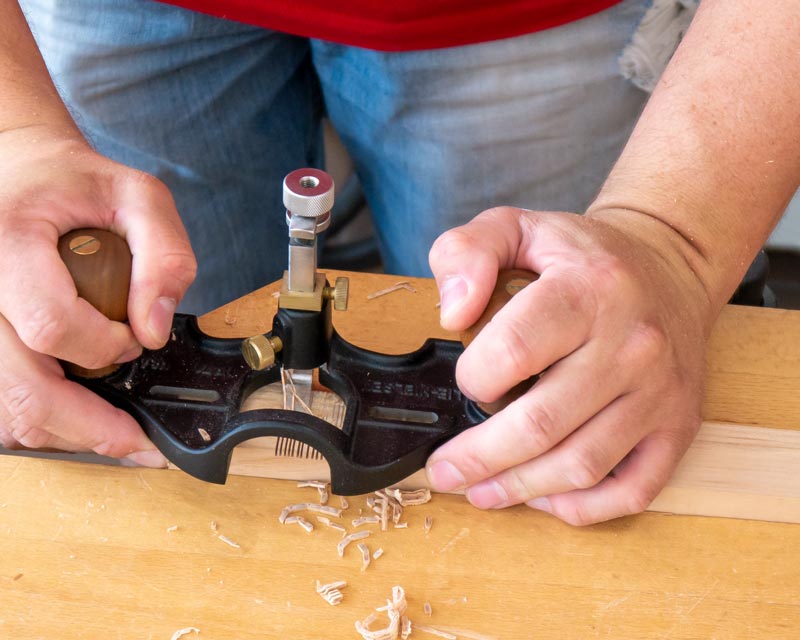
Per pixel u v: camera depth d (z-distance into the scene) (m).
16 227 0.76
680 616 0.77
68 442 0.83
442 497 0.85
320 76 1.41
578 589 0.78
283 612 0.74
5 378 0.77
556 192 1.36
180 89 1.29
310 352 0.80
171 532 0.80
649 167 0.89
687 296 0.84
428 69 1.21
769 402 0.93
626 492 0.80
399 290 1.04
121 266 0.77
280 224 1.56
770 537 0.84
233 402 0.82
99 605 0.73
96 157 0.86
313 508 0.83
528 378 0.76
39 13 1.24
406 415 0.83
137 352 0.80
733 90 0.86
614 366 0.75
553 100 1.23
